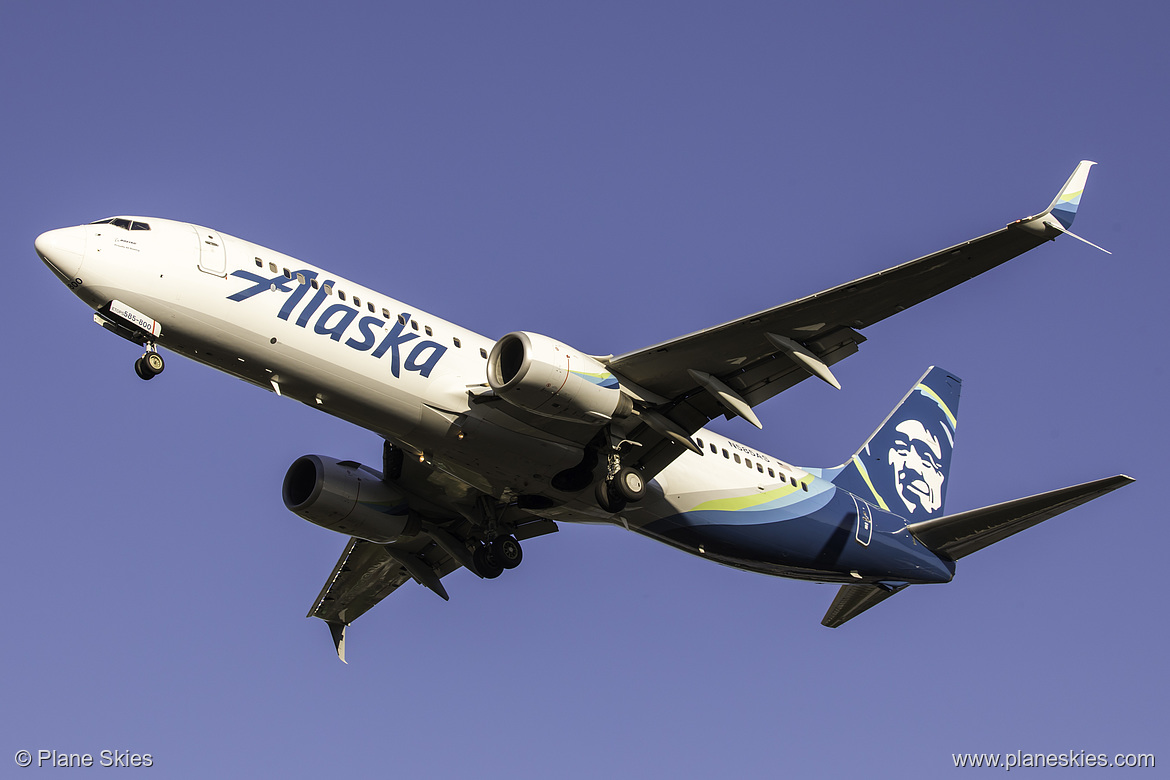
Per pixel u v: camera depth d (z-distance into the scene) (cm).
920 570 9031
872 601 9225
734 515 8131
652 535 8025
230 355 6600
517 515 8394
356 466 8131
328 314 6750
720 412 7406
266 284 6656
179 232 6606
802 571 8744
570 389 6675
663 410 7369
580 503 7631
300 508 7856
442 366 6994
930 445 9869
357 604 9650
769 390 7231
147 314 6366
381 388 6831
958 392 10238
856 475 9256
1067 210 6191
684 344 6850
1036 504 8269
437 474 7869
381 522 8038
